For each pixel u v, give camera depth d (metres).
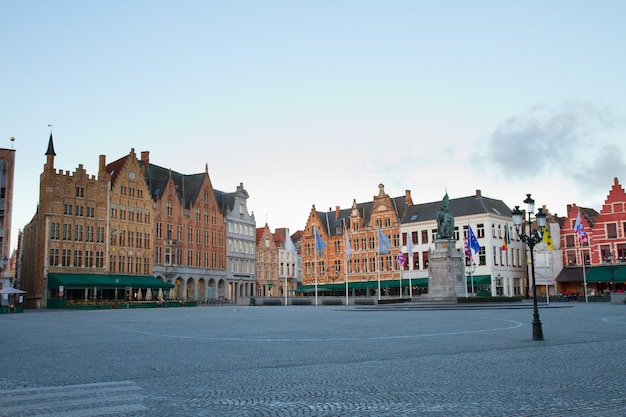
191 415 9.52
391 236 101.06
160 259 88.69
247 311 55.75
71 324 35.41
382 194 103.44
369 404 10.23
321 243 75.62
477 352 17.34
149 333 26.72
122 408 10.09
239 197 108.19
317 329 27.72
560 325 28.03
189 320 38.62
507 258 94.50
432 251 56.72
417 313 42.44
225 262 102.19
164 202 90.38
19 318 45.06
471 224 93.44
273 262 115.88
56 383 12.72
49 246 74.38
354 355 17.05
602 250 85.56
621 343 19.55
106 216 81.25
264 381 12.72
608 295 78.56
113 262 81.62
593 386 11.64
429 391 11.34
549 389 11.37
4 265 71.94
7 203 73.06
